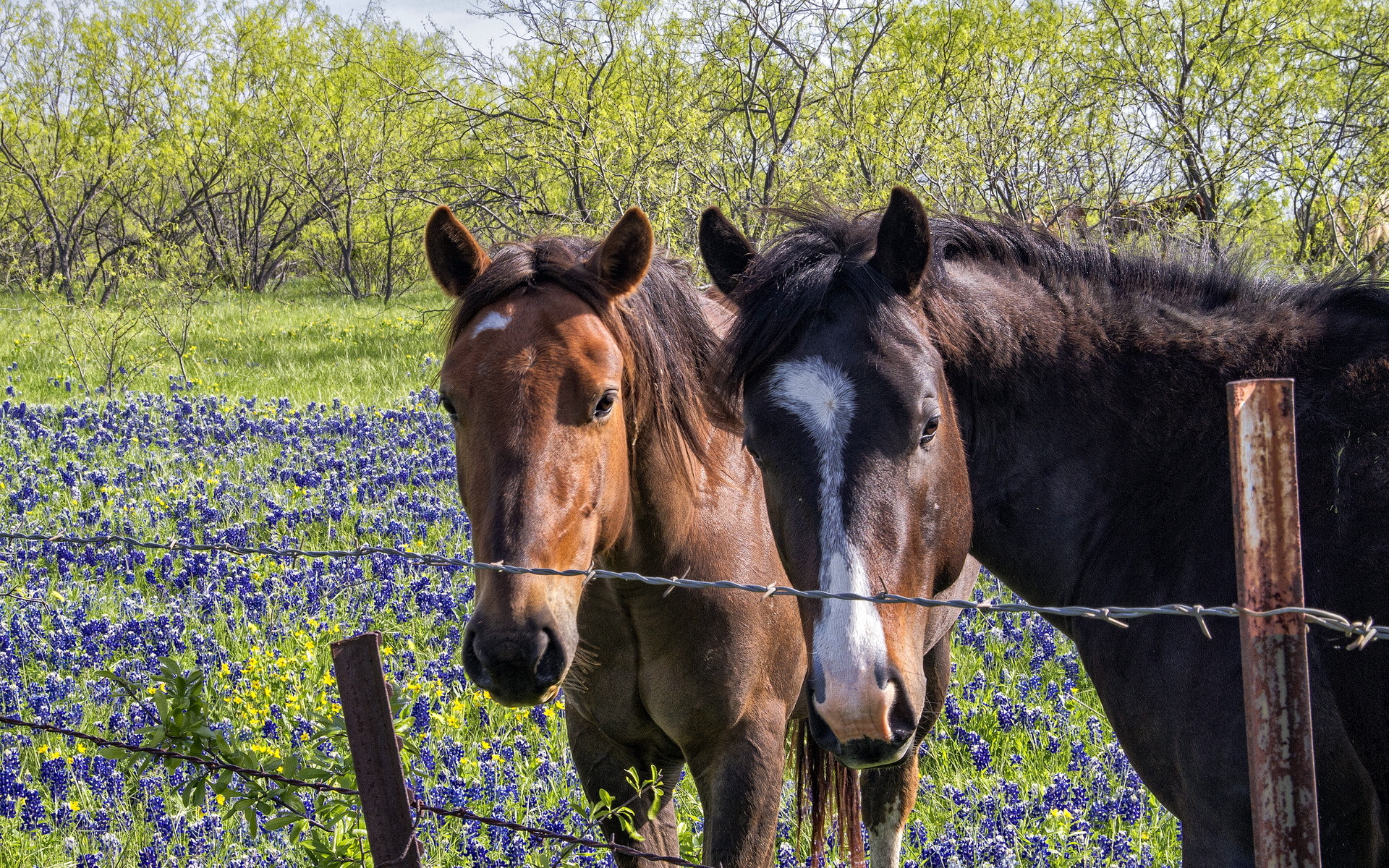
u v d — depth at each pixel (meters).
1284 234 15.57
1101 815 4.46
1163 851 4.35
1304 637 1.74
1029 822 4.48
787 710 3.72
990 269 3.16
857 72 17.30
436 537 8.61
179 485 10.04
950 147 15.16
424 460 10.88
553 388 2.80
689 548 3.39
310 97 29.73
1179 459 2.84
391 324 21.58
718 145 17.02
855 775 4.34
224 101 30.88
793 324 2.53
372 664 2.30
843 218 2.95
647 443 3.24
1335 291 2.92
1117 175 15.59
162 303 22.19
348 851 2.94
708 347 3.47
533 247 3.14
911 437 2.42
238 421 12.55
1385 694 2.46
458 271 3.29
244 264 32.03
